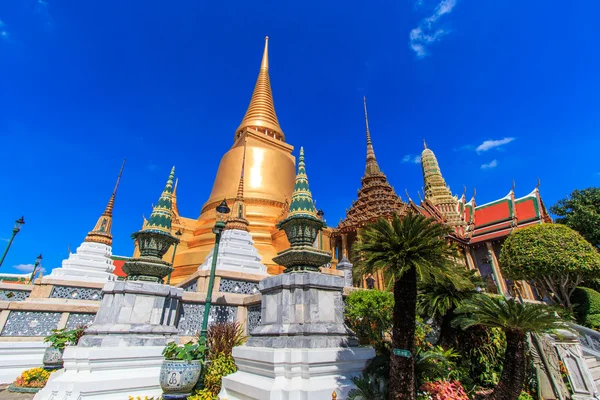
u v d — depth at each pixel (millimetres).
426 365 7383
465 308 7574
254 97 40969
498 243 40000
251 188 29031
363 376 6613
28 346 12227
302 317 6789
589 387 8398
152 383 7922
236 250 16375
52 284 15648
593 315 19531
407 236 6273
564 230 21031
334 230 38438
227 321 11500
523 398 8336
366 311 9484
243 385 6594
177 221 26969
